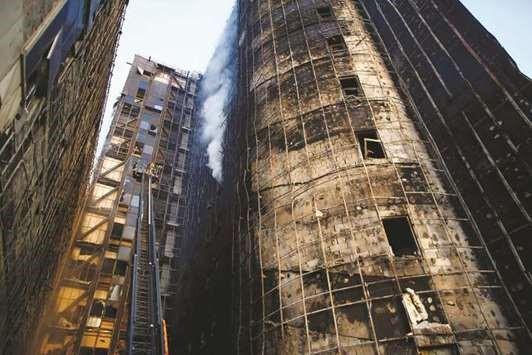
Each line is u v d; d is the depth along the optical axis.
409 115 15.88
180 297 25.55
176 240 30.50
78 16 7.67
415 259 11.16
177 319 24.44
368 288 10.94
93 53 12.23
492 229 11.43
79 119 13.13
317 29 20.58
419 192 12.73
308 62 18.86
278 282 12.71
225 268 19.55
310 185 14.10
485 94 13.16
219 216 22.98
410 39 18.06
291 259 12.86
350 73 17.48
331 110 16.00
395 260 11.22
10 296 8.73
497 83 12.80
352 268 11.49
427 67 16.39
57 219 14.11
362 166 13.63
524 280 10.12
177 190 33.50
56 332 21.14
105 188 29.47
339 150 14.46
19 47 5.08
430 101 15.49
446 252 11.27
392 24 19.89
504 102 12.36
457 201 12.72
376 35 20.62
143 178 30.12
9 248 7.41
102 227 26.83
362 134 14.96
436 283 10.60
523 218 10.62
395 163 13.58
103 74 18.08
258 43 23.17
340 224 12.55
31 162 7.60
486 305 10.20
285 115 17.34
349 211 12.70
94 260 24.83
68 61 8.57
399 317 10.23
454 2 16.09
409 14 18.80
